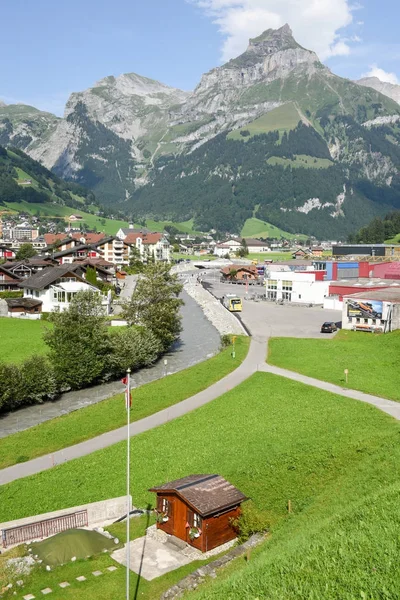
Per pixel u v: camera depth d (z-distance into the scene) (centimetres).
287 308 15375
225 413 6331
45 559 3253
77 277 13862
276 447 4934
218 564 3084
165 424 6150
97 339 8156
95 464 5084
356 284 15812
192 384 7725
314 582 2391
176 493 3525
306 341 10369
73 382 7881
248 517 3491
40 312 13100
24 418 6862
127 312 10350
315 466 4300
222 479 3700
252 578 2583
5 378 7025
